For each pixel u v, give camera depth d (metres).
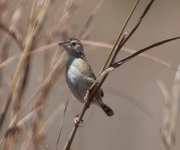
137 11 32.94
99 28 29.34
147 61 27.75
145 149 22.55
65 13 11.18
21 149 10.76
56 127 20.50
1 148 9.95
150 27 32.28
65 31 11.21
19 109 10.15
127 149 22.83
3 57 10.60
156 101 25.05
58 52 11.59
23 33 10.66
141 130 23.00
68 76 12.34
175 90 11.67
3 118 9.65
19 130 10.60
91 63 26.45
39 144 10.91
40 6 10.02
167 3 33.59
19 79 9.80
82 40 11.64
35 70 17.53
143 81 27.03
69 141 10.14
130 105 23.45
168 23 32.72
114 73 27.31
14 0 11.28
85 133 22.89
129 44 30.64
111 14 31.48
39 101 10.91
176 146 20.47
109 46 11.18
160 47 30.22
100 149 23.05
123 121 23.31
